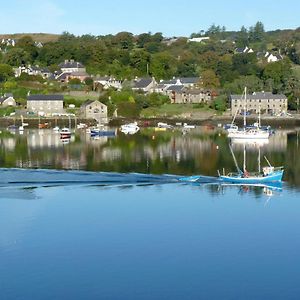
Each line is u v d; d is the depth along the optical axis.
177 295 51.19
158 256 59.69
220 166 113.62
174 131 195.38
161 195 85.25
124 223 70.69
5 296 51.00
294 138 170.50
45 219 72.19
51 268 56.69
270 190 88.81
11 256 59.56
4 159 122.69
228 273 55.62
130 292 51.75
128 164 115.31
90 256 59.62
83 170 106.69
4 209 76.81
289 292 51.78
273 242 63.78
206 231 67.50
